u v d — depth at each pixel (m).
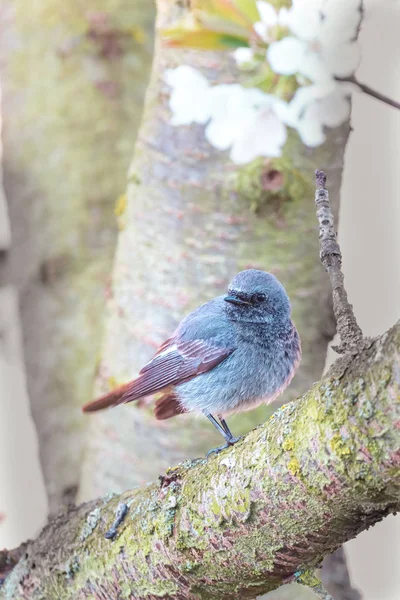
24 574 4.93
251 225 6.15
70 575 4.65
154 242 6.38
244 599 4.17
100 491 6.68
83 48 9.25
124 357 6.54
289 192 6.03
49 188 9.09
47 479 8.58
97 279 8.91
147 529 4.24
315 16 4.85
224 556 3.94
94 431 6.88
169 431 6.39
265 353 5.78
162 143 6.30
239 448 3.95
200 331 5.82
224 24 4.73
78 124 9.16
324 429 3.47
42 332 8.85
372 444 3.31
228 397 5.82
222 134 5.09
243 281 5.79
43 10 9.34
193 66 5.77
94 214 9.05
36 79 9.28
